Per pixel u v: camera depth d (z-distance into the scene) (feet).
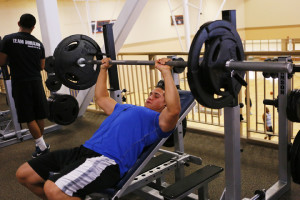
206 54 4.66
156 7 30.86
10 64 10.44
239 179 5.63
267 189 8.18
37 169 6.30
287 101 6.80
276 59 6.93
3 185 9.49
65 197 5.48
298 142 6.77
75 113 12.32
